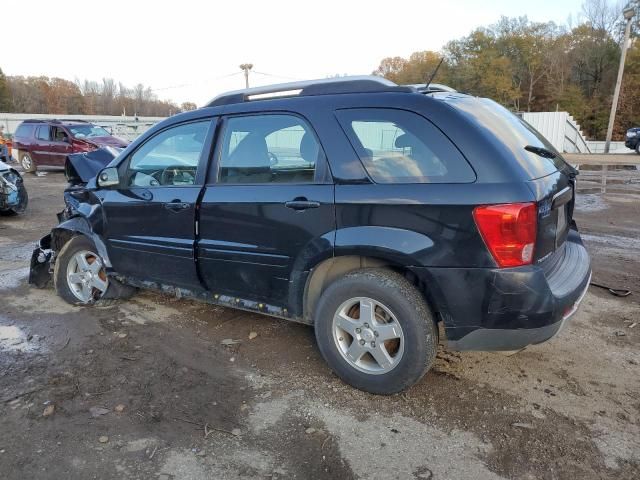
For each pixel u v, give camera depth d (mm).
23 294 4844
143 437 2637
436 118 2695
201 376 3258
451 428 2684
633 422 2713
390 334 2834
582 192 11273
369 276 2852
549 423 2711
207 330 3961
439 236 2594
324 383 3148
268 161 3205
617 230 7387
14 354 3572
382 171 2781
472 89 53094
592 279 5090
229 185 3361
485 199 2490
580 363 3365
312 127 3020
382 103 2857
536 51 55688
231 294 3518
